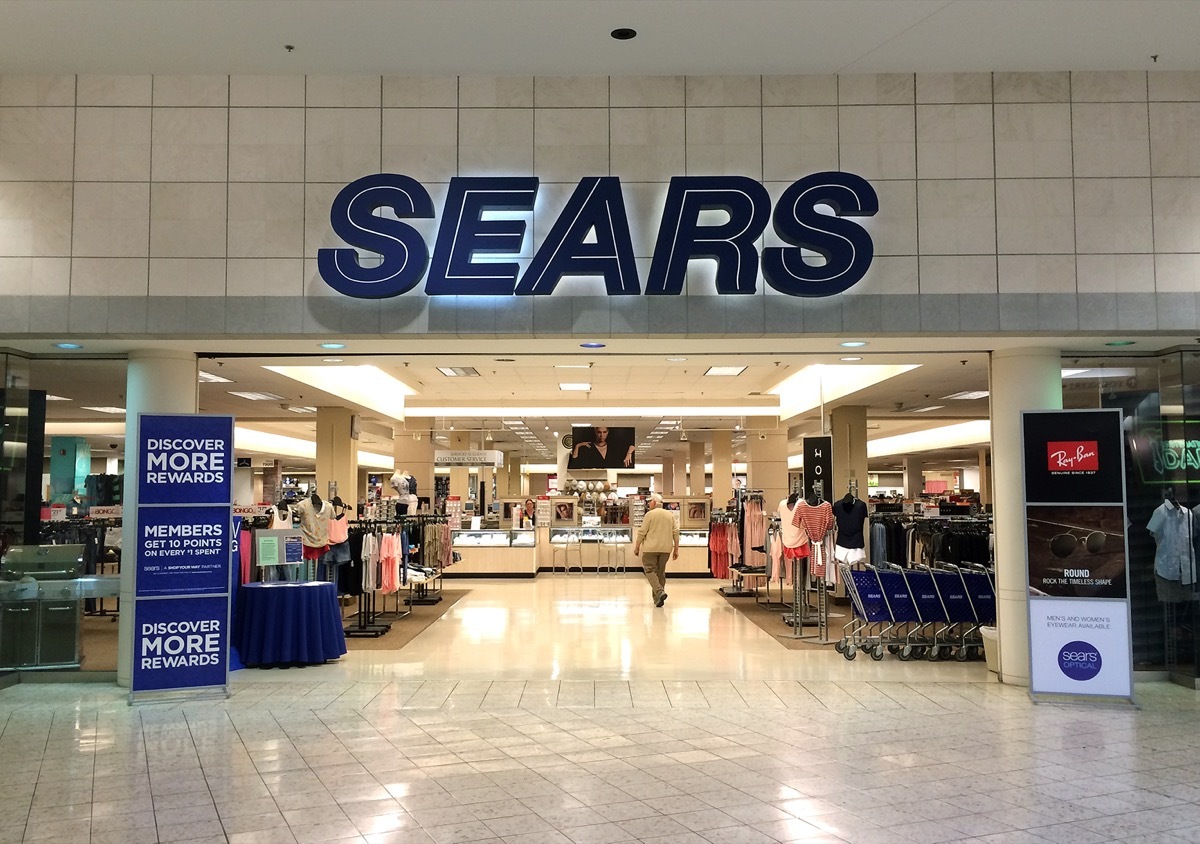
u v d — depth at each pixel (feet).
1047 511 23.04
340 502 32.81
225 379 38.88
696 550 59.41
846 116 23.71
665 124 23.73
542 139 23.67
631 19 21.01
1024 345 24.72
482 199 23.31
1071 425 22.98
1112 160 23.54
